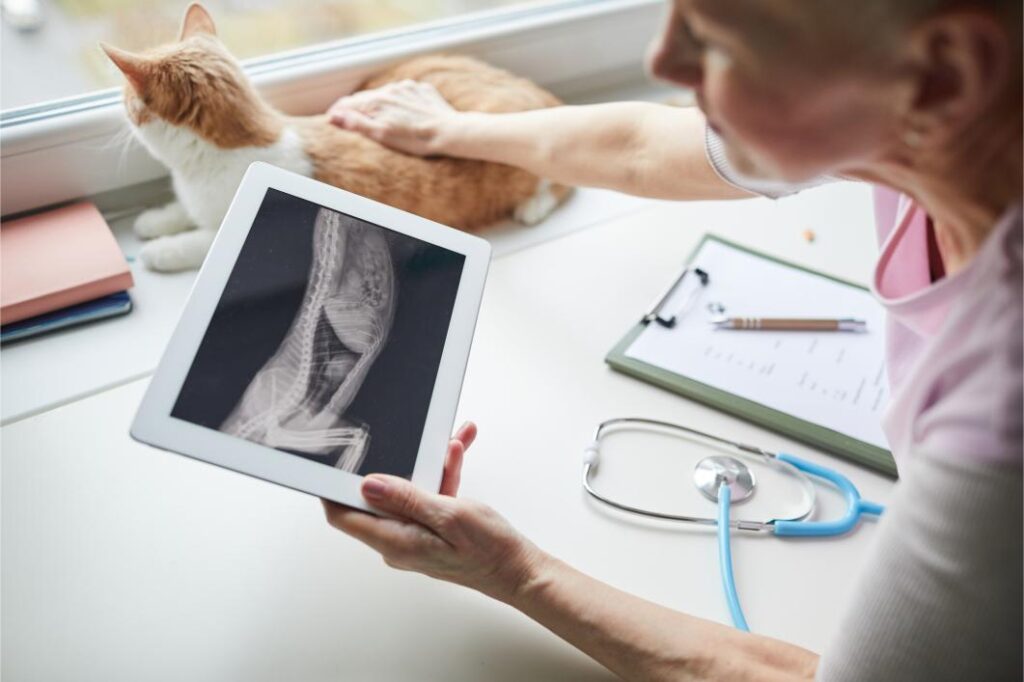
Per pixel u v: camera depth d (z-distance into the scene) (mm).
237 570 620
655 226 964
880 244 599
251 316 570
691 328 831
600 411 759
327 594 613
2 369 728
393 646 590
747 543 679
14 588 590
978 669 447
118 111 833
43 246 797
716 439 748
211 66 785
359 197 648
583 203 987
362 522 540
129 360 752
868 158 432
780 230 978
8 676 547
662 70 410
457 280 646
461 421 731
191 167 812
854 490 711
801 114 385
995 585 417
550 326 831
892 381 585
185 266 847
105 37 860
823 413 766
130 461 676
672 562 661
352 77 958
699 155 762
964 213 450
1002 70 369
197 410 527
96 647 567
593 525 676
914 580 441
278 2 955
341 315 596
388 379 588
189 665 565
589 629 564
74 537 623
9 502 636
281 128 842
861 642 472
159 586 604
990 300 406
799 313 857
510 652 597
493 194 926
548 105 998
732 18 360
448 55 1006
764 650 567
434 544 543
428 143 892
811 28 353
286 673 567
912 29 352
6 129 794
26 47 830
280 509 663
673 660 556
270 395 549
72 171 851
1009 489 394
